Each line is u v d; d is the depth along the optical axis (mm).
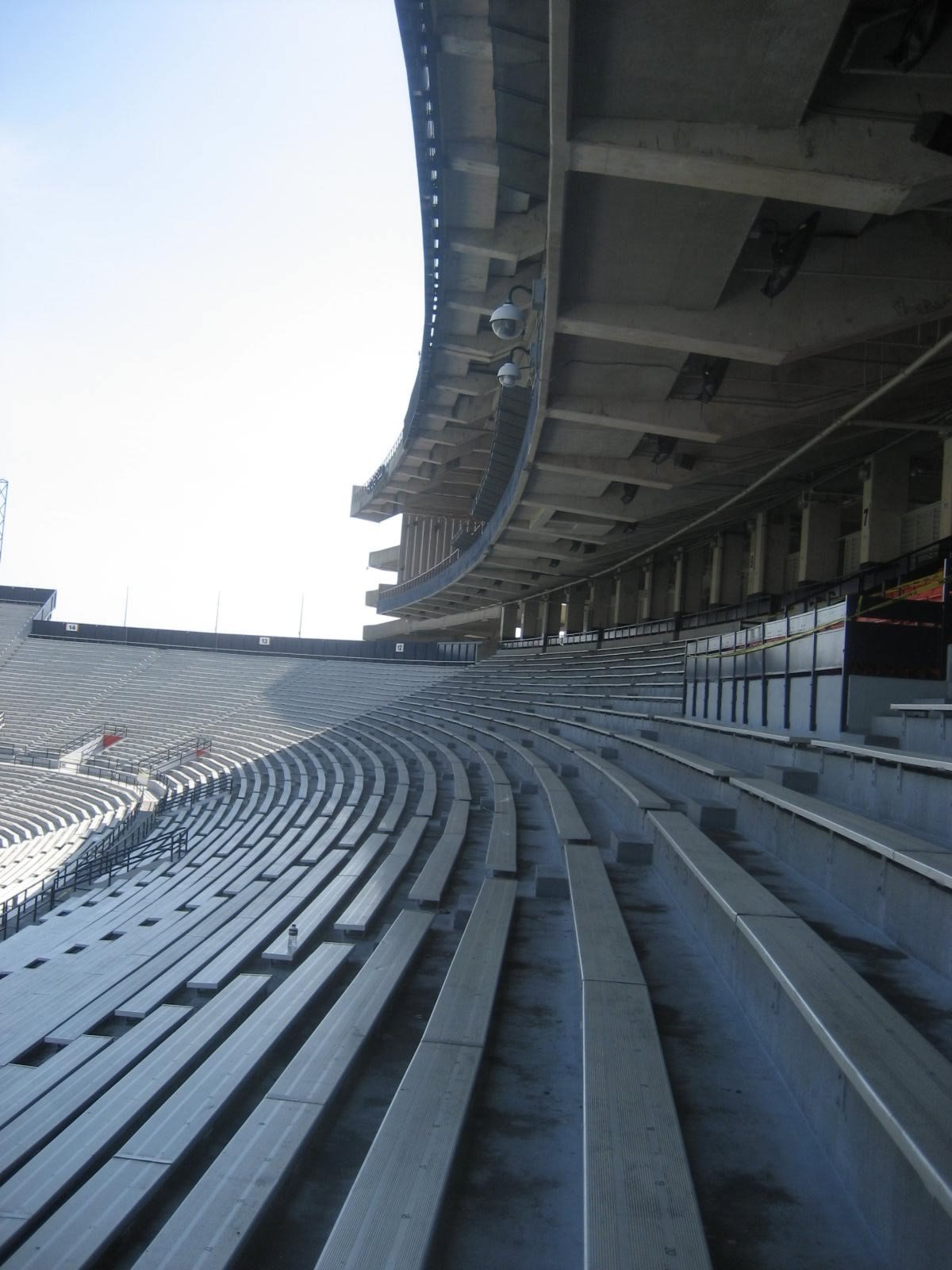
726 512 22594
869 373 13633
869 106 7695
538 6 8938
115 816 27812
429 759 20453
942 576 8797
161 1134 3842
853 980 3662
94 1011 6582
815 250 10742
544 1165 3449
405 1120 3471
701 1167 3262
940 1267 2389
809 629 9727
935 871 4078
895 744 7691
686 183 8109
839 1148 3205
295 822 16125
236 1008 5637
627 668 23688
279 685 44000
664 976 5234
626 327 11148
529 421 17422
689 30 6797
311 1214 3238
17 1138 4320
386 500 43094
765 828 7371
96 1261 3061
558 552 28484
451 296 20500
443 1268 2844
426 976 5926
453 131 14625
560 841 9227
